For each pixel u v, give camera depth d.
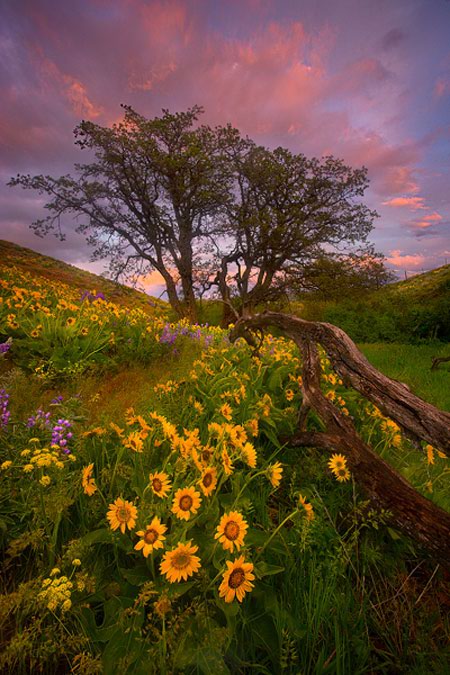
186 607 1.62
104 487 2.33
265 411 3.46
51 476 2.14
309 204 24.83
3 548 1.99
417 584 2.38
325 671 1.69
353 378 3.08
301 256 24.55
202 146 23.97
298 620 1.84
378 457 2.72
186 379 4.32
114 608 1.72
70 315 7.36
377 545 2.53
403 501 2.42
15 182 22.48
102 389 5.02
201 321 26.78
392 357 12.22
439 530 2.23
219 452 2.19
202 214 25.91
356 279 23.88
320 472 3.04
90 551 1.91
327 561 2.12
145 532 1.61
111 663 1.50
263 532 2.16
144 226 25.39
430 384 7.90
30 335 6.02
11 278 9.52
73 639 1.41
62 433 2.46
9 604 1.41
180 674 1.47
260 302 25.62
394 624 2.03
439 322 17.73
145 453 2.51
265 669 1.63
